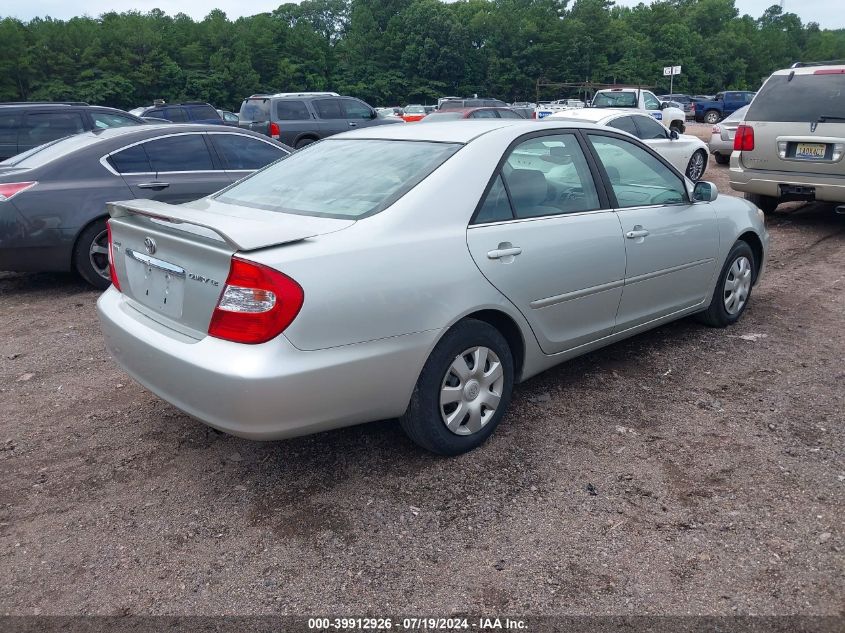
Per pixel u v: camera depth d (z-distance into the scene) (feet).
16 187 20.02
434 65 299.17
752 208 17.81
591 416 12.86
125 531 9.71
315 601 8.35
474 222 11.07
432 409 10.66
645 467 11.11
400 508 10.11
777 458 11.31
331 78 299.58
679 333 17.17
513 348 12.14
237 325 8.93
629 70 320.09
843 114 26.71
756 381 14.33
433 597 8.38
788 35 446.19
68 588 8.63
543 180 12.42
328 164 12.39
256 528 9.73
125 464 11.43
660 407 13.21
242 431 9.07
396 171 11.34
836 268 23.76
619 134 14.34
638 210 14.03
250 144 24.59
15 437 12.35
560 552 9.12
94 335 17.72
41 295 21.63
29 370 15.42
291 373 8.88
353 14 319.27
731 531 9.48
